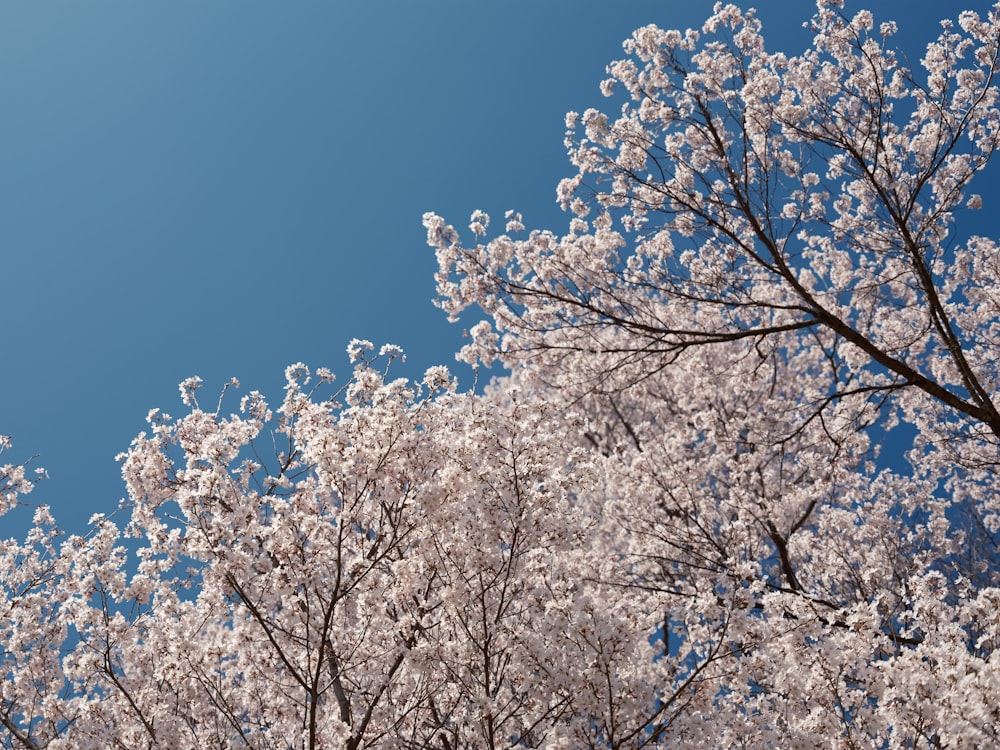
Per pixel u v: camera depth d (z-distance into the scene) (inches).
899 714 174.6
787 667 195.0
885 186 341.7
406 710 224.7
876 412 345.1
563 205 346.6
